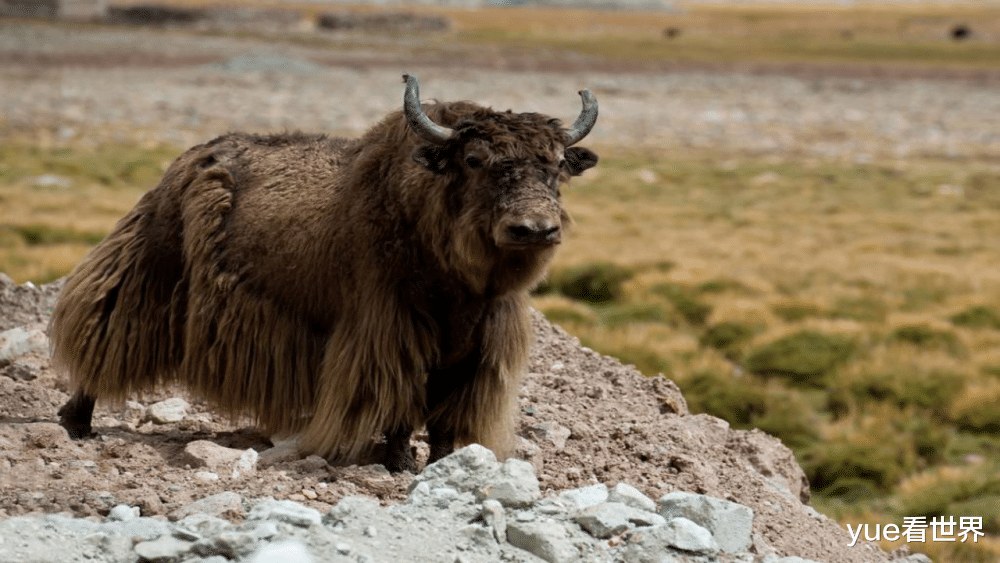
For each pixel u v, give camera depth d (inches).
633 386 1190.3
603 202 3922.2
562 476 898.7
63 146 4156.0
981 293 2613.2
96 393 951.6
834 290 2637.8
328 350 892.0
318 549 655.8
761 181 4451.3
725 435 1093.1
